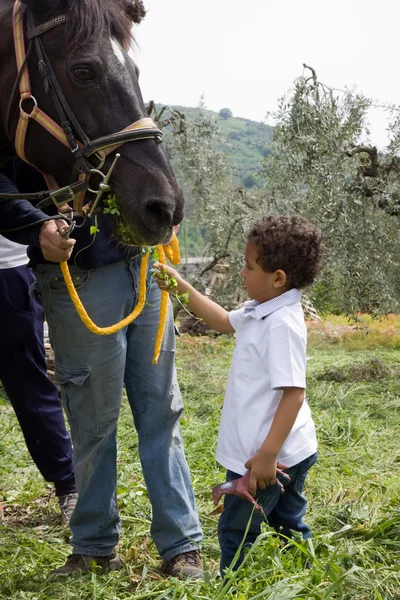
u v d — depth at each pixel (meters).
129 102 2.94
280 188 8.90
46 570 3.39
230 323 3.10
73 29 2.95
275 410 2.83
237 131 52.66
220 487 2.75
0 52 3.13
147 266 3.31
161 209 2.85
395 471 4.96
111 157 2.92
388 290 8.43
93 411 3.31
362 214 8.55
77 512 3.38
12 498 4.44
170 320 3.46
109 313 3.23
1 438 5.62
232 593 2.80
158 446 3.39
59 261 2.96
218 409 6.86
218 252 11.91
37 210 3.02
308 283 2.91
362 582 2.85
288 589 2.69
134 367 3.41
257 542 2.79
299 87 8.61
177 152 11.72
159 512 3.36
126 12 3.20
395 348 12.11
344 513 3.89
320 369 9.48
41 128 3.03
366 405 7.24
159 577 3.32
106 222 3.17
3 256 3.94
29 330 3.98
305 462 2.94
